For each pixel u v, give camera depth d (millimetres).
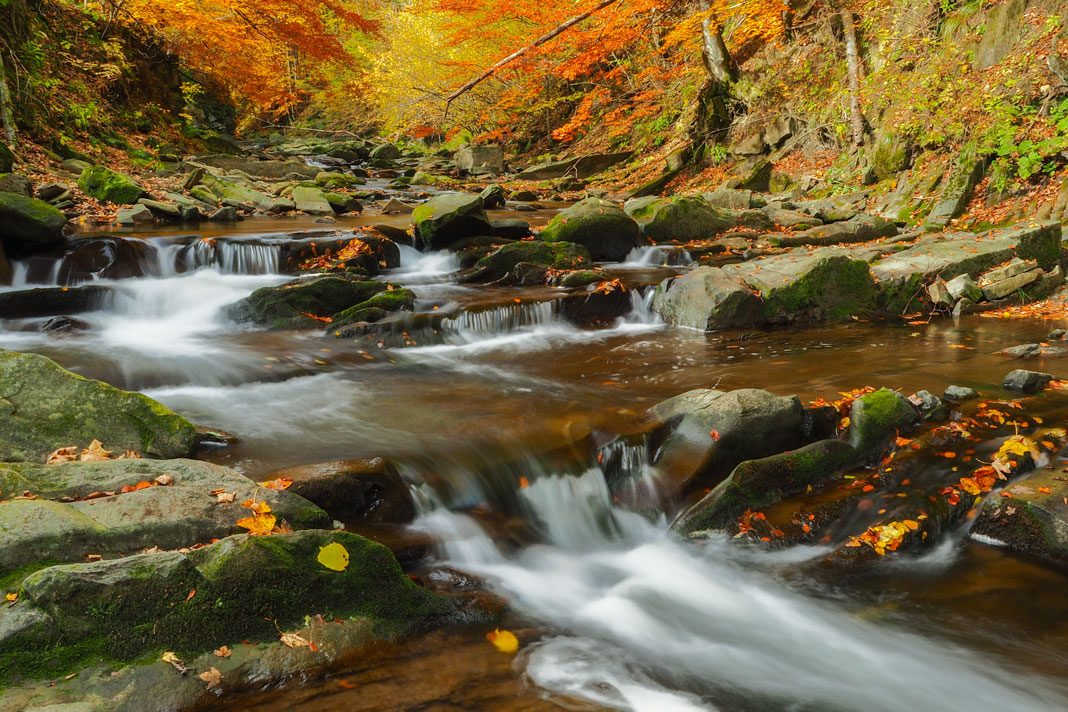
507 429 5449
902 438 5426
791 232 12867
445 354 7840
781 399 5441
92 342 7613
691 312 9000
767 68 19344
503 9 21328
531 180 24594
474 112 30828
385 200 18016
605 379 6879
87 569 2957
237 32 19969
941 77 13484
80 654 2834
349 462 4535
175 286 8984
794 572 4395
